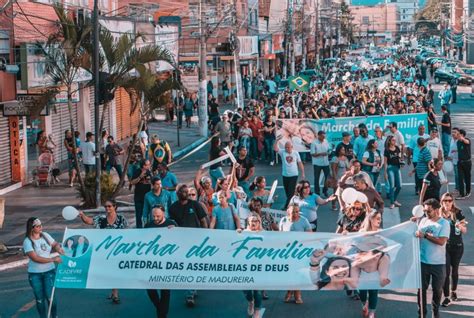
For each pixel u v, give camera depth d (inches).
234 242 454.0
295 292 504.7
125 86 860.6
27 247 444.5
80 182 866.1
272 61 3577.8
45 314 454.6
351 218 479.5
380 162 815.1
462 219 485.7
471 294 514.0
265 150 1201.4
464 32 4744.1
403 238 442.6
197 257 454.3
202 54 1643.7
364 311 468.1
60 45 837.2
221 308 502.9
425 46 7755.9
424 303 452.1
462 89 3110.2
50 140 1072.8
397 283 442.3
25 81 898.7
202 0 1627.7
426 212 447.2
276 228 535.8
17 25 931.3
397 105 1229.7
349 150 836.0
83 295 538.0
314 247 450.3
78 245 454.9
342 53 5349.4
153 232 456.1
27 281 583.2
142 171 687.7
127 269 454.0
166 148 846.5
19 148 1039.6
